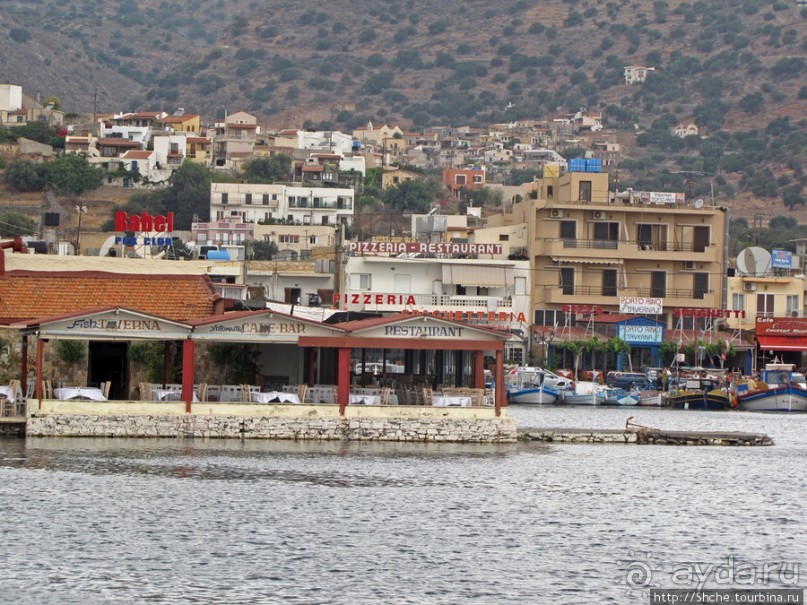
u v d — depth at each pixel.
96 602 134.38
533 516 182.00
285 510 178.12
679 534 174.50
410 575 147.75
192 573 145.38
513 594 142.00
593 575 151.25
